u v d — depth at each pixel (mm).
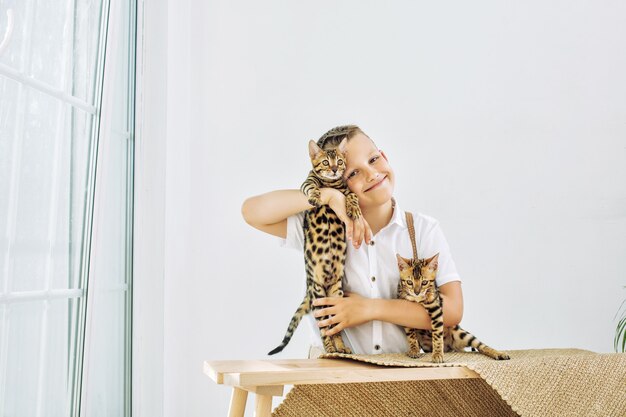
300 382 867
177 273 1711
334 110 1825
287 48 1850
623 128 1824
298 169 1801
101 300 1344
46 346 1104
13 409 1006
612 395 1023
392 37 1858
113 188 1422
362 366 976
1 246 974
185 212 1774
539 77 1846
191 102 1833
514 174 1803
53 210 1130
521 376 985
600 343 1733
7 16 972
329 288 1246
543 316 1742
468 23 1869
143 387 1542
